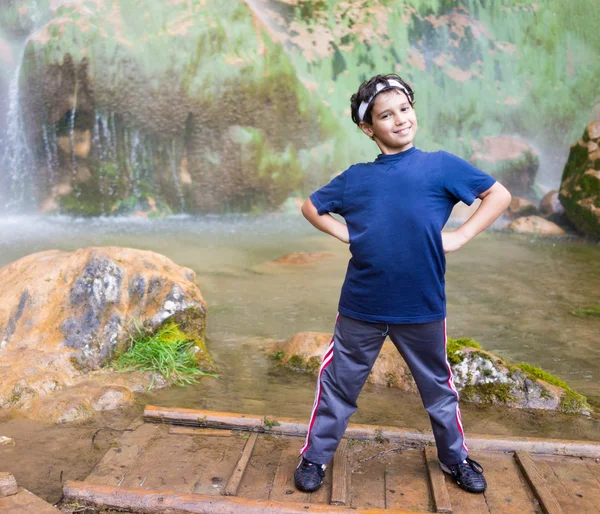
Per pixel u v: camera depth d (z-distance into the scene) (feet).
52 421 10.66
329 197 8.16
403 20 51.80
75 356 12.73
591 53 54.60
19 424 10.57
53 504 7.92
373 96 7.76
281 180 43.86
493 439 9.29
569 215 35.14
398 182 7.73
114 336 13.28
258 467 8.79
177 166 42.04
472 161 49.19
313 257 27.30
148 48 39.83
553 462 8.92
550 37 54.34
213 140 41.91
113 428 10.49
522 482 8.44
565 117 53.31
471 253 28.66
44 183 41.37
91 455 9.50
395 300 7.83
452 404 8.30
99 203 41.16
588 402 12.22
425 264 7.72
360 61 50.08
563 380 13.47
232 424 9.92
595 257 27.94
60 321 13.21
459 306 19.52
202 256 27.86
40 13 41.45
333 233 8.15
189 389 12.55
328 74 48.98
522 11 54.49
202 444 9.43
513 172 48.37
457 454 8.29
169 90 40.24
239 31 42.24
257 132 42.68
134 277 13.94
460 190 7.70
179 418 10.07
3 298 13.47
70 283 13.69
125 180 41.32
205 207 42.88
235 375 13.48
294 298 20.56
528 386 12.16
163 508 7.69
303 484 8.15
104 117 39.96
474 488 8.14
